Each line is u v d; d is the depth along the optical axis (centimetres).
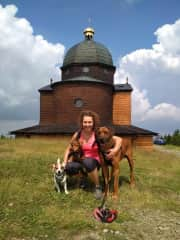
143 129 1125
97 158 260
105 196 249
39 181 297
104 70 1198
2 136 1049
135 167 461
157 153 869
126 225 201
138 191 289
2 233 173
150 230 196
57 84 1125
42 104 1243
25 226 184
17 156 450
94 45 1201
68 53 1233
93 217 209
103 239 175
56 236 176
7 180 289
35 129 1088
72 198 244
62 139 1027
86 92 1099
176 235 190
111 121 1157
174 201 272
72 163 263
